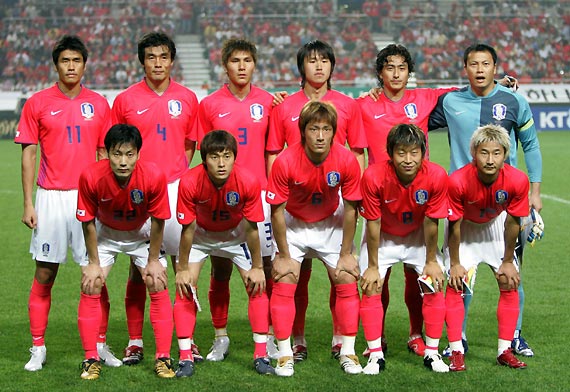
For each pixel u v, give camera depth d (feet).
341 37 116.67
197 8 119.03
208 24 117.08
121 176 16.55
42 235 18.57
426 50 115.44
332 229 18.30
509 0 123.75
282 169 17.15
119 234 17.89
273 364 18.66
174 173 19.49
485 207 17.79
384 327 21.43
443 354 18.78
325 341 20.34
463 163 19.48
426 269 17.56
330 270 18.31
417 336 19.53
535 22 120.37
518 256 19.29
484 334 20.57
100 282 17.30
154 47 19.10
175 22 118.32
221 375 17.39
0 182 55.57
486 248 18.47
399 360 18.52
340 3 122.21
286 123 19.29
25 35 112.47
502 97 19.31
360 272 18.34
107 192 16.92
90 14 117.91
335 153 17.29
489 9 123.03
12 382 16.96
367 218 17.39
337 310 17.89
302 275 19.17
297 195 17.70
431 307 17.62
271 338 19.71
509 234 17.63
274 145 19.56
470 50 19.15
